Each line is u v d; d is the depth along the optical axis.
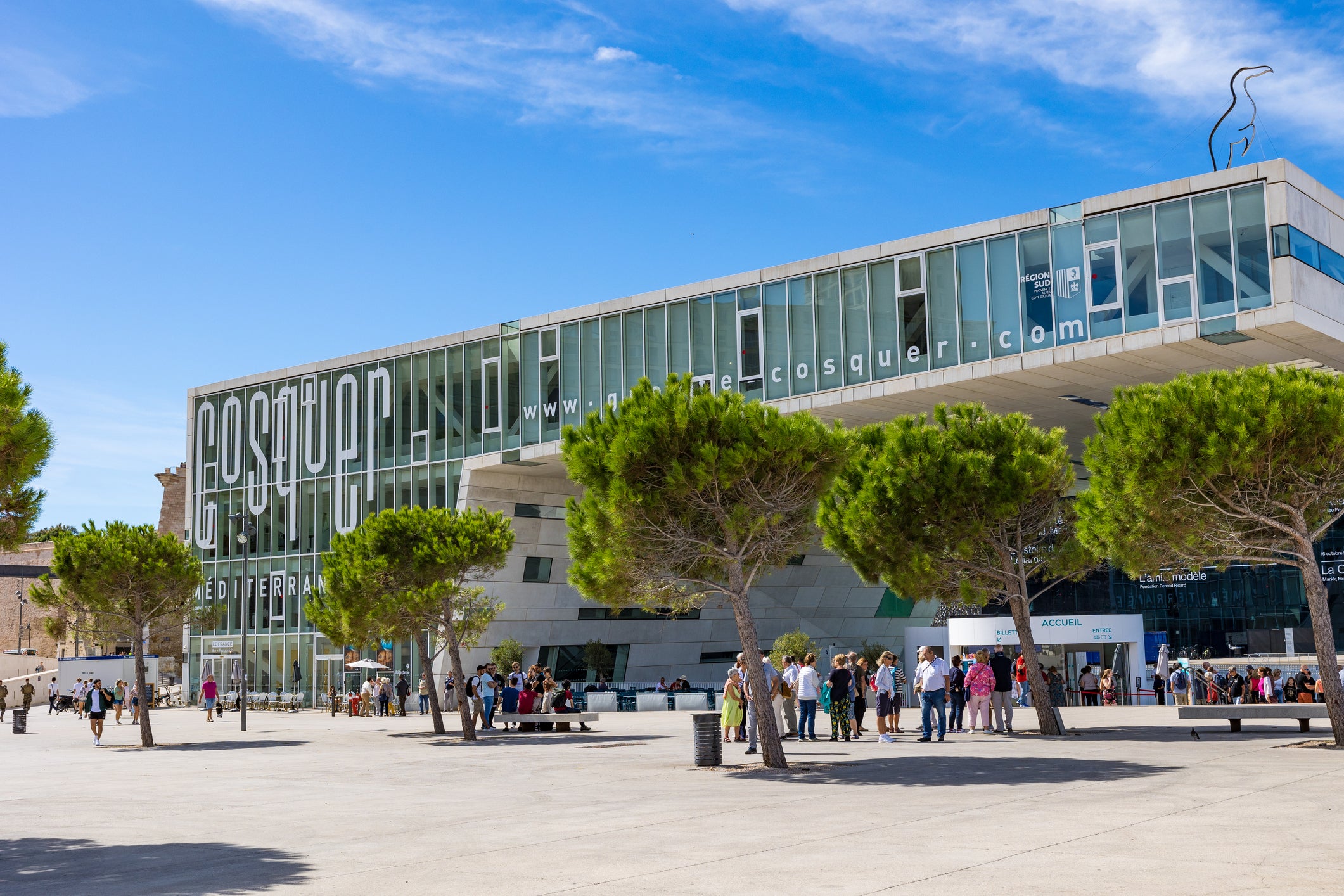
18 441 13.45
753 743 22.19
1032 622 38.72
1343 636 62.72
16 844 12.52
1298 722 27.59
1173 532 20.47
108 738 35.56
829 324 42.66
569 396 49.94
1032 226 38.09
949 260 39.91
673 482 17.62
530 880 9.20
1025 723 28.30
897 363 40.75
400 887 9.05
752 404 18.80
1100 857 9.41
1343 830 10.63
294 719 46.00
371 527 31.59
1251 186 34.00
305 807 15.52
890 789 15.12
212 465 63.00
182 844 12.17
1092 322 36.59
